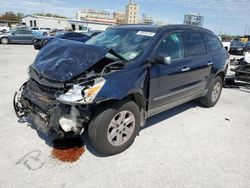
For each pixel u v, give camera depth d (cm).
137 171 293
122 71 309
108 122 299
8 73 805
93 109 294
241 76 766
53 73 296
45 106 292
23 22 5953
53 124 280
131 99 329
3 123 397
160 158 323
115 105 302
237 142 384
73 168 292
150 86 346
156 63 344
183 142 372
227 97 665
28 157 307
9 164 291
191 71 431
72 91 274
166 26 400
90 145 345
